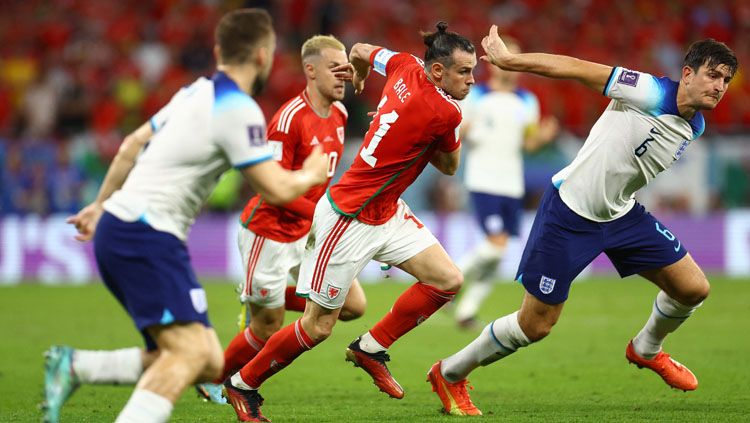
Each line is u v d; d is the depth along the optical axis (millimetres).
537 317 20625
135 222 15242
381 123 20250
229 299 46812
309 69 22922
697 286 20812
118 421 14742
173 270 15305
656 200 59062
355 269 20562
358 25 78688
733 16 84500
